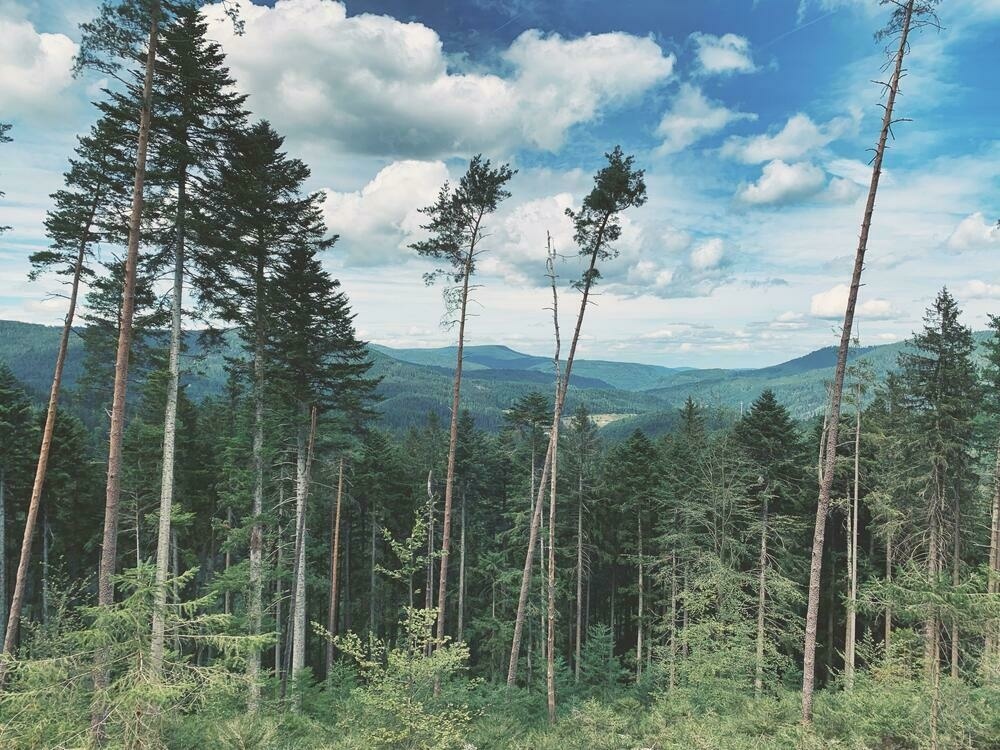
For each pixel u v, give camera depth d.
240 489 19.73
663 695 20.50
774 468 27.88
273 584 32.94
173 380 15.12
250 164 16.06
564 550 31.83
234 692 7.79
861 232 13.10
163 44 12.95
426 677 10.09
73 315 17.00
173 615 7.42
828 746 11.42
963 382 21.67
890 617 22.19
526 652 34.16
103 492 31.55
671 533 29.19
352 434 23.03
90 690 6.86
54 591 14.32
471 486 39.56
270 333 19.28
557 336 19.55
